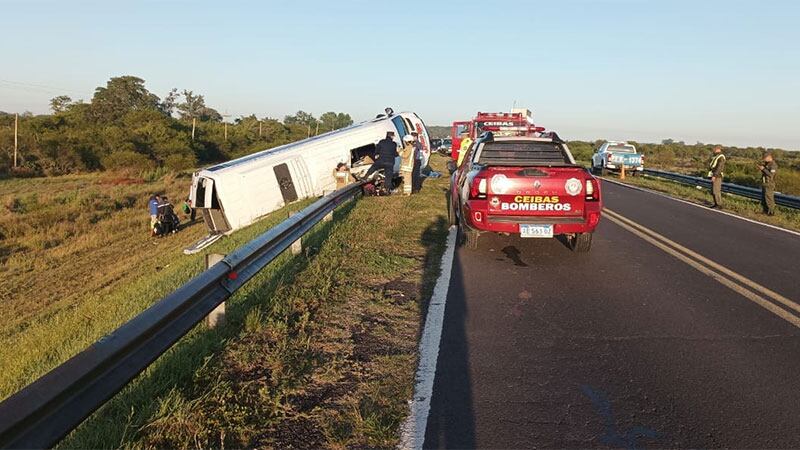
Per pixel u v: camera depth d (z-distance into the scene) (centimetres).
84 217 2452
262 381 384
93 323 635
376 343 466
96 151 5341
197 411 334
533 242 933
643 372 416
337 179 1623
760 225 1234
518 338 485
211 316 462
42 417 251
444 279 673
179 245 1883
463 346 465
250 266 544
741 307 582
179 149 5844
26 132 5131
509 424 340
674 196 1923
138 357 329
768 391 386
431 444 317
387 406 360
